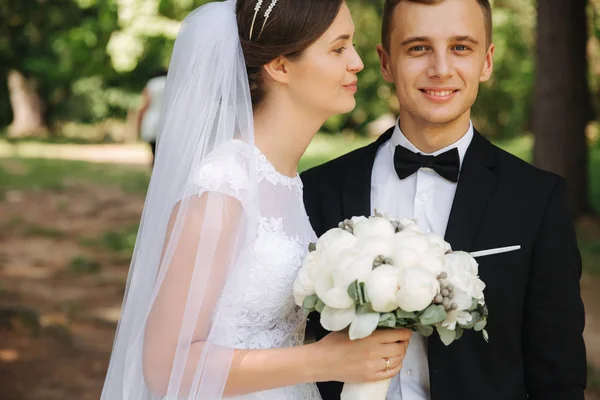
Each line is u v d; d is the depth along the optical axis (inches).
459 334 79.4
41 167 679.7
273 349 82.3
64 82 981.2
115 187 573.0
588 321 258.5
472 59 93.8
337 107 88.5
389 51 98.7
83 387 211.3
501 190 96.1
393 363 81.3
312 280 80.3
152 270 84.7
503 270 92.8
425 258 78.0
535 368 94.0
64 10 825.5
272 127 90.7
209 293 80.8
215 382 80.4
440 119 94.9
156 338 80.5
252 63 88.1
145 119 402.9
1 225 430.3
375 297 75.4
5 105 1066.7
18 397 203.2
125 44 499.5
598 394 194.4
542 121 397.7
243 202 82.2
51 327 253.6
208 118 86.4
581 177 403.2
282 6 85.5
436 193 99.7
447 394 93.0
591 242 359.9
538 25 393.1
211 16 88.8
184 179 84.7
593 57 681.0
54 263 345.1
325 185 105.5
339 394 101.6
